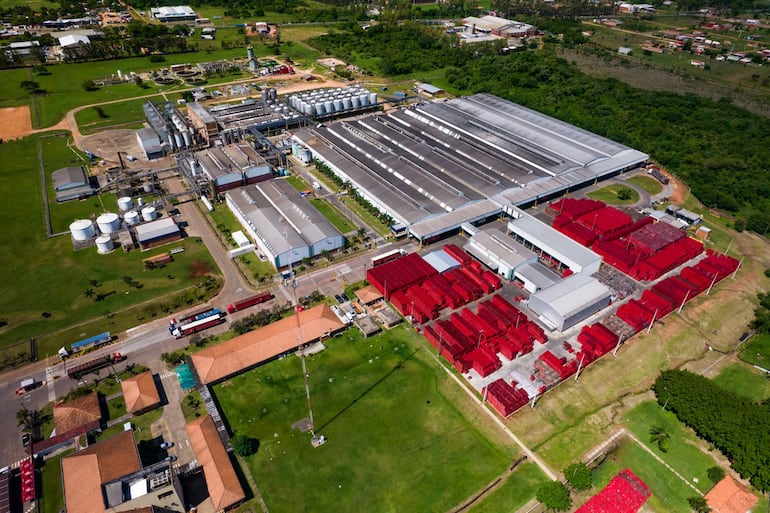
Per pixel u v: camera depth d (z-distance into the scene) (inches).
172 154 7716.5
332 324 4466.0
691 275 5226.4
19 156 7593.5
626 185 7155.5
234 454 3499.0
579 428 3747.5
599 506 3216.0
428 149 7411.4
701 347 4534.9
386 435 3641.7
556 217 6131.9
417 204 6063.0
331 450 3528.5
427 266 5196.9
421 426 3715.6
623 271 5393.7
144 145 7573.8
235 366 4045.3
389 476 3371.1
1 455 3459.6
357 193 6624.0
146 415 3745.1
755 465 3353.8
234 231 5959.6
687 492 3348.9
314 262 5452.8
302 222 5723.4
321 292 5017.2
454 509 3191.4
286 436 3617.1
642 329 4635.8
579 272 5196.9
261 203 6107.3
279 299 4906.5
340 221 6151.6
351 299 4928.6
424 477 3371.1
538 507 3218.5
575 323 4658.0
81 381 4018.2
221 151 7352.4
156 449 3489.2
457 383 4065.0
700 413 3693.4
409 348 4394.7
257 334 4306.1
